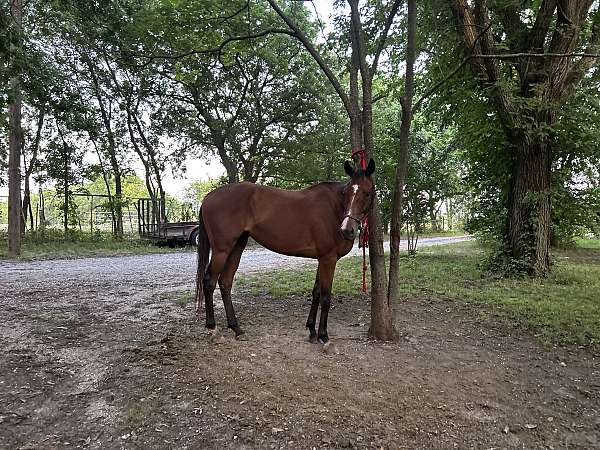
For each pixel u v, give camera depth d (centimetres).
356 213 440
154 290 812
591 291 726
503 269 892
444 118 1098
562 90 842
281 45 1855
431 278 876
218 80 1892
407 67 472
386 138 1288
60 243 1722
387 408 331
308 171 2059
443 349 463
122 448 283
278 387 365
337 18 602
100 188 3528
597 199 1015
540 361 432
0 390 362
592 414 330
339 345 472
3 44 720
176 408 330
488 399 350
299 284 848
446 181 1314
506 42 823
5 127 1370
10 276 982
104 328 545
